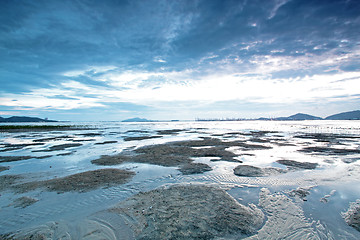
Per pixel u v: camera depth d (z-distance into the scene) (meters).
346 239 5.31
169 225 5.92
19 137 34.38
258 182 9.78
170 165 13.23
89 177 10.69
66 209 7.07
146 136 35.34
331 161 14.06
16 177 10.84
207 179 10.33
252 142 24.86
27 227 5.96
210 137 32.38
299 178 10.30
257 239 5.30
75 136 36.44
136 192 8.61
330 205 7.28
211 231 5.61
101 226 5.98
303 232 5.62
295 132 42.97
